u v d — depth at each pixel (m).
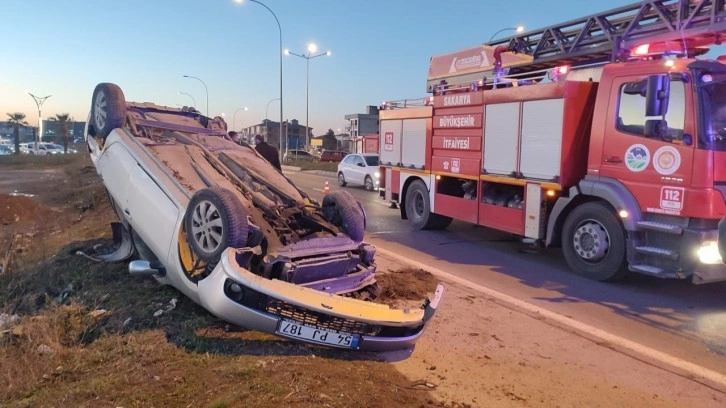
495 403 4.00
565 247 8.33
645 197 7.12
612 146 7.58
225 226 4.54
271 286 4.20
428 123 11.55
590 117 8.23
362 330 4.46
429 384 4.22
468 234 11.52
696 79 6.60
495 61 11.42
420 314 4.77
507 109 9.27
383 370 4.39
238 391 3.63
